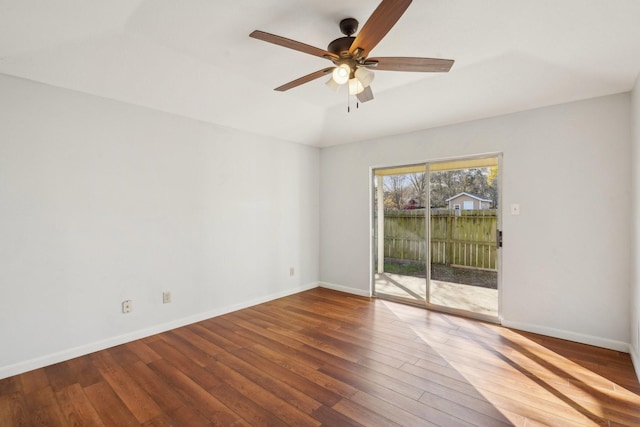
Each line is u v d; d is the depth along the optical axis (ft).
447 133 12.49
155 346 9.66
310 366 8.41
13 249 8.00
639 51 7.48
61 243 8.75
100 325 9.45
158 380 7.74
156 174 10.67
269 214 14.48
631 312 8.93
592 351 9.20
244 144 13.43
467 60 8.64
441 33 7.29
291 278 15.58
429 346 9.59
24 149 8.16
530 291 10.67
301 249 16.08
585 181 9.73
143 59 8.54
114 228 9.73
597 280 9.57
